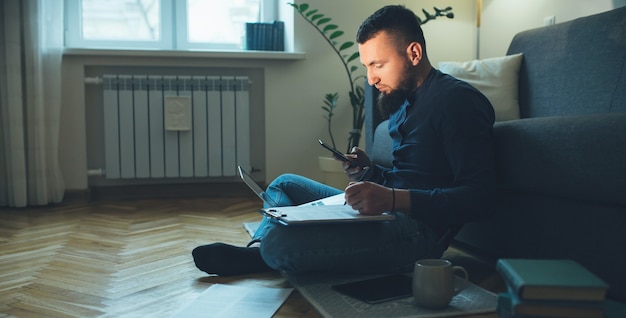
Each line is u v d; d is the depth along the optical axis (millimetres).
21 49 3049
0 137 3082
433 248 1560
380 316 1262
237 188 3543
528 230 1550
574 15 2689
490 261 1824
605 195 1269
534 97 2311
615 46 1975
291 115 3469
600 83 2000
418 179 1537
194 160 3387
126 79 3264
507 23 3236
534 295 860
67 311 1404
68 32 3361
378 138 2490
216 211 2941
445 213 1392
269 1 3615
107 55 3211
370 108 2711
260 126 3531
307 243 1407
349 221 1373
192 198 3381
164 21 3488
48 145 3125
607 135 1254
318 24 3236
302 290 1463
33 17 3006
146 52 3232
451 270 1308
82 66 3221
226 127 3398
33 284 1644
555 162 1395
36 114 3049
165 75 3361
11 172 3049
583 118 1340
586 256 1355
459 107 1438
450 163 1469
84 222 2646
